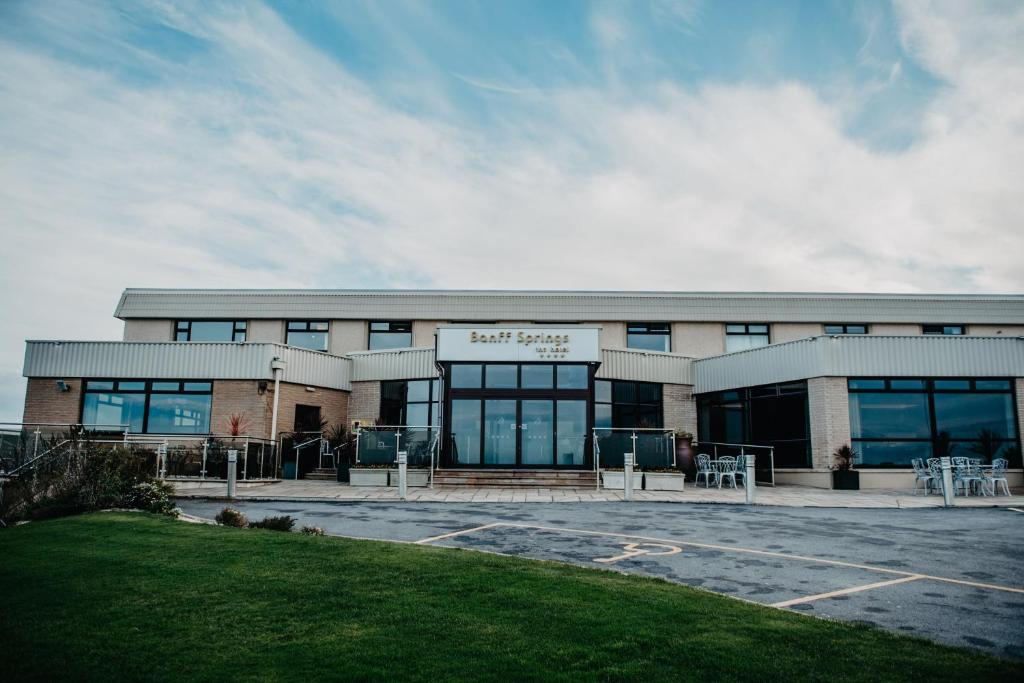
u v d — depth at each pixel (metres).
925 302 27.33
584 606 6.30
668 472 19.75
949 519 12.92
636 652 5.24
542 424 21.91
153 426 23.09
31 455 14.45
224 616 5.96
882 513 13.86
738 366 24.02
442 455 21.70
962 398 20.84
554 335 22.00
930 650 5.45
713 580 7.98
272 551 8.30
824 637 5.68
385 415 25.27
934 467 18.33
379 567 7.58
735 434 24.19
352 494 17.03
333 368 25.30
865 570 8.49
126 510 11.82
